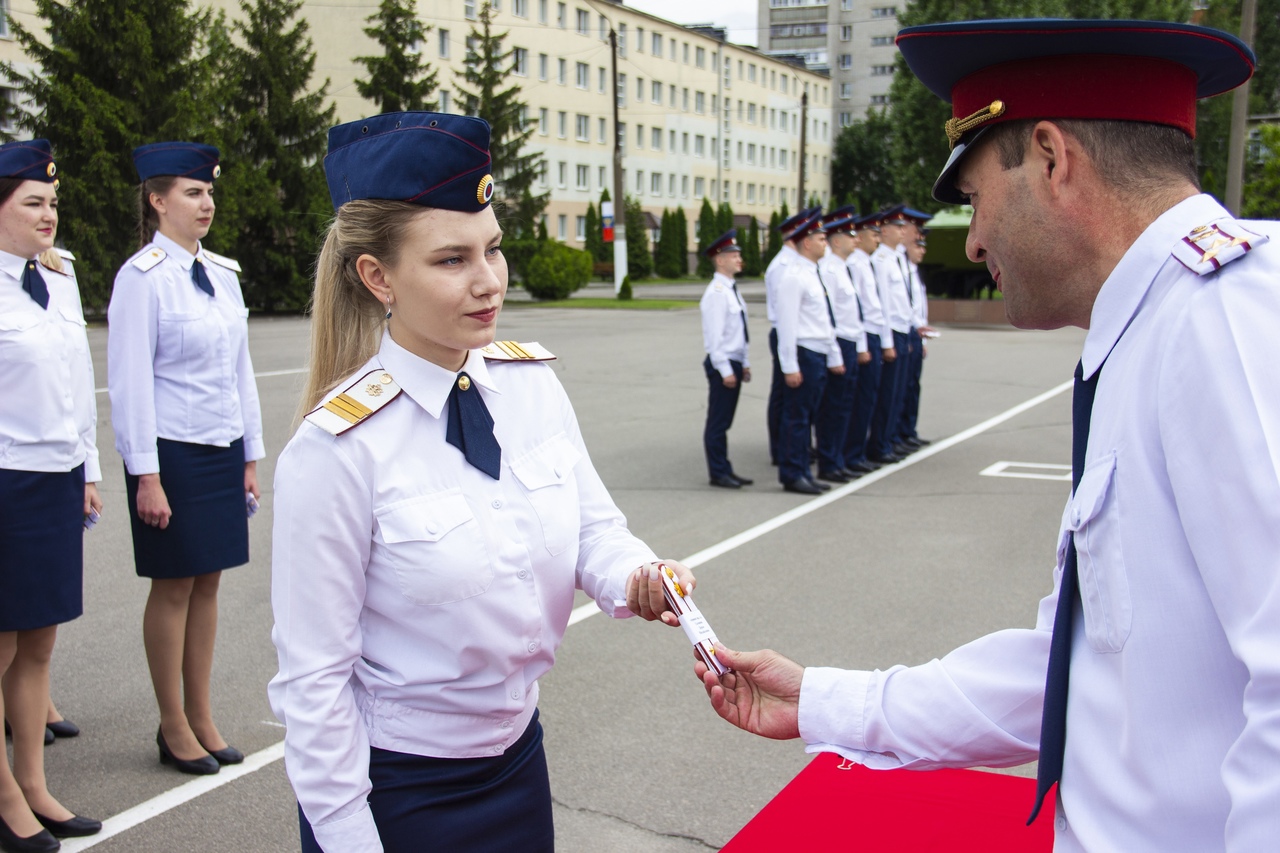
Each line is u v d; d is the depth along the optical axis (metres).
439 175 1.57
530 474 1.76
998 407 11.84
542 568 1.74
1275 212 16.86
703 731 3.87
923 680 1.60
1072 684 1.27
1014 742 1.52
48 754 3.69
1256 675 0.97
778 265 8.54
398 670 1.67
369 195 1.61
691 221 61.22
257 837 3.16
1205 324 1.11
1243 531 1.02
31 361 3.11
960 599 5.34
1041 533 6.63
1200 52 1.25
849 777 3.00
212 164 3.61
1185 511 1.09
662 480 8.19
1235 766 0.99
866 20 69.88
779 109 68.94
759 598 5.37
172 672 3.55
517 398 1.81
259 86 27.06
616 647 4.70
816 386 7.77
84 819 3.17
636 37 55.34
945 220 23.08
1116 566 1.18
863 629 4.90
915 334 9.55
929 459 9.12
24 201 3.16
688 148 60.34
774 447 8.76
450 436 1.69
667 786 3.46
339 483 1.60
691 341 18.80
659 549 6.29
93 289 22.30
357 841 1.60
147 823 3.24
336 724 1.60
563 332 20.70
